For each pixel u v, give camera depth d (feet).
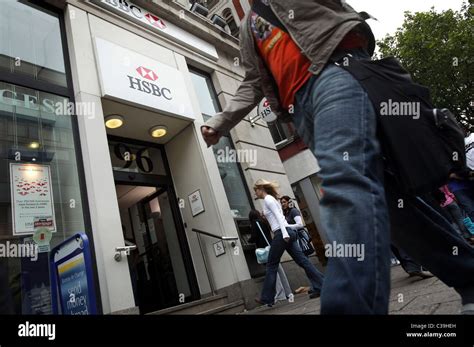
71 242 9.34
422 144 3.28
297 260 15.85
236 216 21.90
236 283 18.17
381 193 2.97
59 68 16.56
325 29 3.85
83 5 18.52
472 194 17.83
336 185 2.98
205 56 26.03
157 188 21.52
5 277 11.37
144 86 18.67
